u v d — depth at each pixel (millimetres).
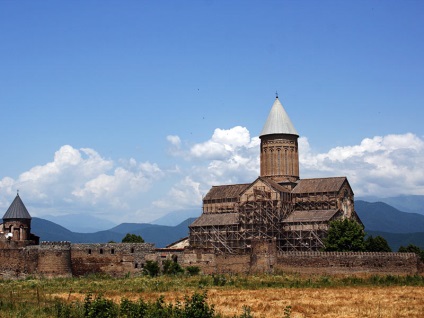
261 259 125250
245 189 156375
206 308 58000
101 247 126062
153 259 130375
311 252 123875
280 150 161875
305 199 155750
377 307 70562
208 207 166000
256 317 63875
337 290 91625
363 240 134500
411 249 149125
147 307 60469
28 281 110875
